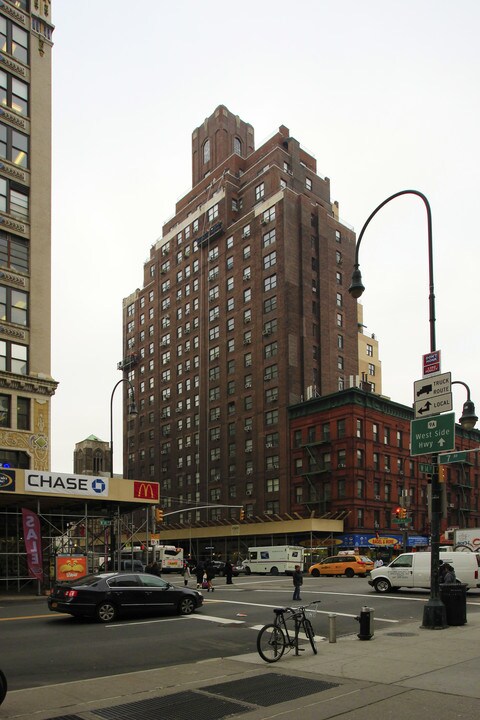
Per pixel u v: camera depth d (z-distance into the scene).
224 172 93.50
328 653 12.73
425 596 27.11
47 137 42.06
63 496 32.34
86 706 8.95
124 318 113.38
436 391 16.59
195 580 45.69
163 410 98.19
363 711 8.17
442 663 11.28
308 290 79.56
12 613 22.16
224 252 89.12
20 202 39.81
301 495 70.75
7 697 9.52
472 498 84.00
